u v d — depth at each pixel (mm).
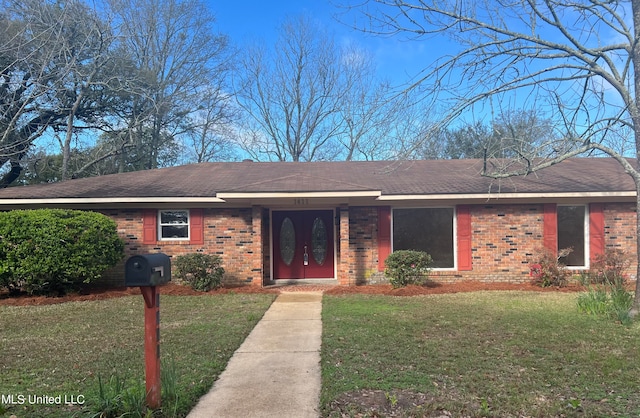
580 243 13164
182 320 8328
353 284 13008
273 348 6508
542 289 11805
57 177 25312
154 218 13047
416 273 11836
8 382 5094
